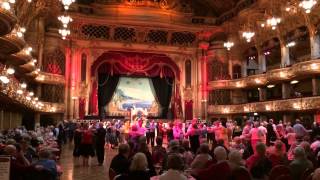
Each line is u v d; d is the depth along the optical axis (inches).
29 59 746.8
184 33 1408.7
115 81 1425.9
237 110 1343.5
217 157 281.0
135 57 1413.6
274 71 1163.3
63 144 1011.3
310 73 1029.8
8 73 615.8
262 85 1295.5
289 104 1072.2
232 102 1417.3
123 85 1433.3
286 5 1031.6
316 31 1021.8
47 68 1219.9
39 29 1087.0
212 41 1462.8
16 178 254.8
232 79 1397.6
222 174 250.1
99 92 1405.0
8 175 221.9
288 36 1157.7
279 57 1409.9
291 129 541.6
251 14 1189.7
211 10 1457.9
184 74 1448.1
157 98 1456.7
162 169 331.3
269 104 1167.6
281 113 1200.8
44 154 293.4
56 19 1182.9
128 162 301.4
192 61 1456.7
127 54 1408.7
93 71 1370.6
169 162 219.1
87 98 1321.4
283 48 1168.8
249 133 532.4
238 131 802.8
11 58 721.6
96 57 1355.8
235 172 235.6
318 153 324.2
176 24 1349.7
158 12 1349.7
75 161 603.5
